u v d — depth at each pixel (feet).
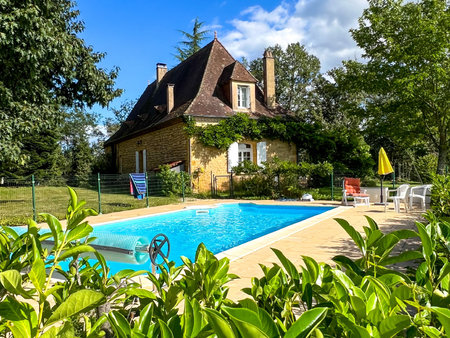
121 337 3.07
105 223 34.78
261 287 4.89
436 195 13.42
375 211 36.99
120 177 61.46
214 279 4.49
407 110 57.82
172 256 24.95
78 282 5.24
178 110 65.46
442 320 2.55
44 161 81.51
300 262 17.13
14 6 35.68
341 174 64.69
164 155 69.36
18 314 3.30
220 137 60.85
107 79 50.19
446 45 51.93
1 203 50.21
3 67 37.17
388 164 39.70
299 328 2.61
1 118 37.19
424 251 4.13
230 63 74.59
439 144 60.49
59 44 39.04
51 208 46.03
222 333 2.38
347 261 4.89
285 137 66.28
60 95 48.91
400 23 56.18
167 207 47.75
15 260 4.50
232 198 58.13
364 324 3.21
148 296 4.74
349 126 101.76
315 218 32.27
